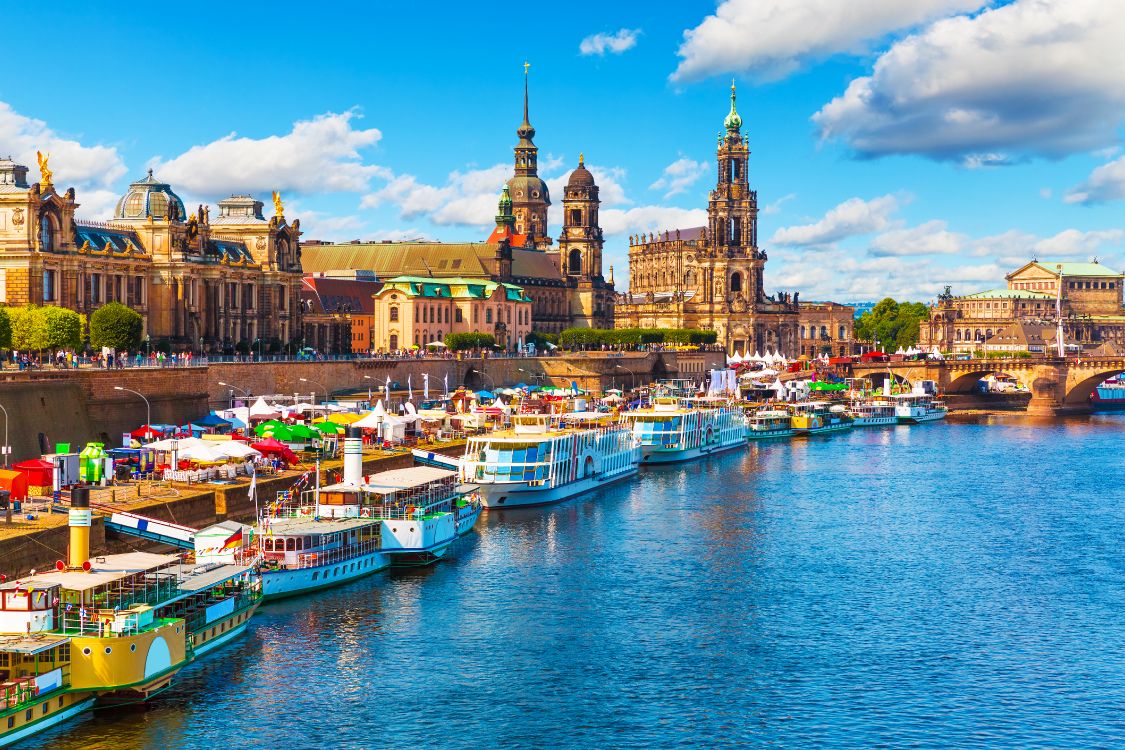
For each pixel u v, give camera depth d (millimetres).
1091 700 90250
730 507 161625
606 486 182000
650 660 97625
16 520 105875
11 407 142375
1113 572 125250
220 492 125000
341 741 82125
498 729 84500
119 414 165250
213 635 96062
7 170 198375
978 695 91000
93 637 81938
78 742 80250
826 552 133625
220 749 80375
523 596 113875
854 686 92750
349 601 111000
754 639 102812
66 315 184750
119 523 108812
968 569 126312
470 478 158875
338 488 122812
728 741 83188
